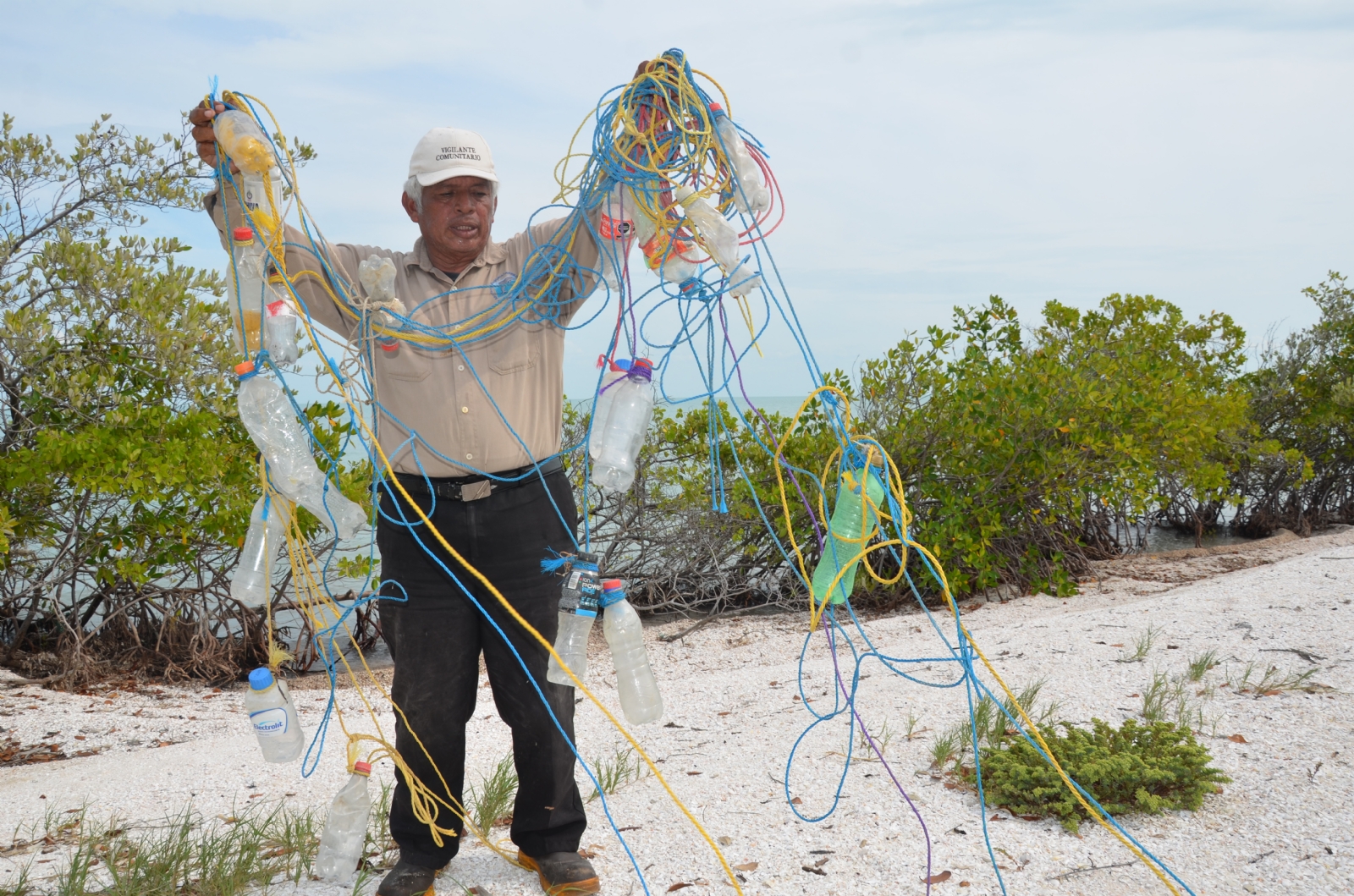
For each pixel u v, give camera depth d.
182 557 9.08
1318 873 3.14
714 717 5.62
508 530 3.07
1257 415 17.88
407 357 3.04
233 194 2.87
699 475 11.43
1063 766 3.75
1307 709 4.57
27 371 9.23
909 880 3.27
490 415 3.04
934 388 11.66
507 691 3.15
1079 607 9.86
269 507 2.92
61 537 10.01
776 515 11.16
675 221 2.87
